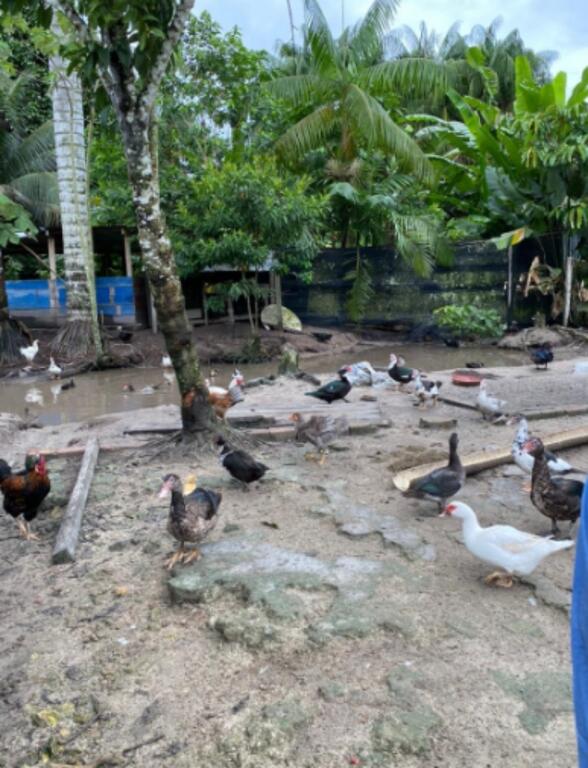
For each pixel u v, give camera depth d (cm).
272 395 1139
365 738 315
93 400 1350
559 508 514
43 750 323
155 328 2019
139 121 679
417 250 2042
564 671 359
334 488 646
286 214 1733
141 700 355
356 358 1883
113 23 629
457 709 332
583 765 166
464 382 1169
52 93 1672
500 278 2108
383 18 2012
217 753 314
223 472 705
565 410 926
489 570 475
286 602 424
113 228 1942
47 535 576
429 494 562
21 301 1970
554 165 1873
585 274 2081
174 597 448
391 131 1888
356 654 380
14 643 410
